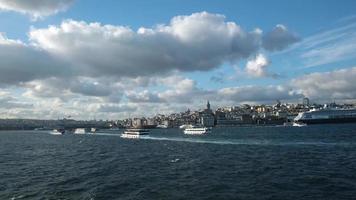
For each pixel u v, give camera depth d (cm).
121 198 5638
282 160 10038
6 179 7531
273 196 5562
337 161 9650
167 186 6500
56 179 7494
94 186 6631
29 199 5609
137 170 8706
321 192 5756
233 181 6844
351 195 5519
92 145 19900
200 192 5950
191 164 9712
